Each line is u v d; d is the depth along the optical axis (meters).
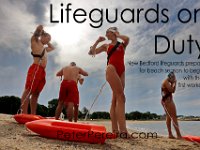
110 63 2.51
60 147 1.84
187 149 2.22
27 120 2.79
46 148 1.78
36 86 3.07
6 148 1.67
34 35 3.10
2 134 2.15
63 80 3.26
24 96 3.06
